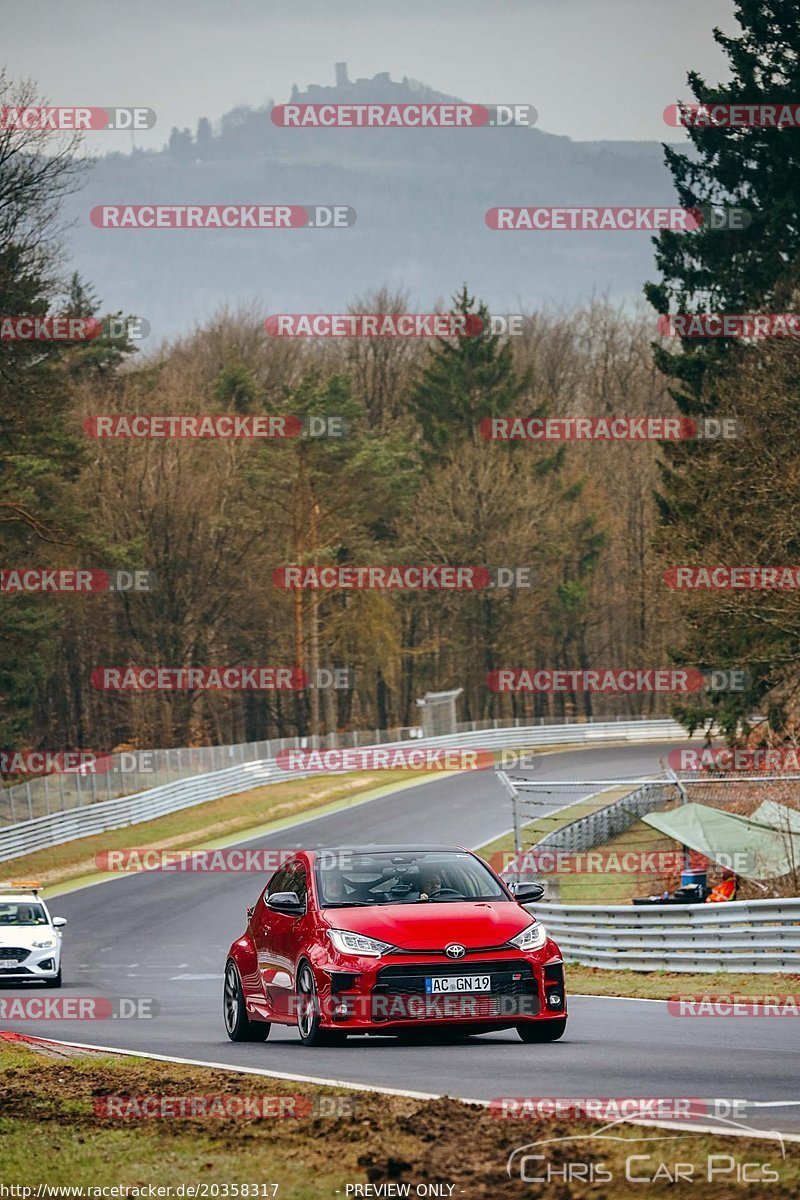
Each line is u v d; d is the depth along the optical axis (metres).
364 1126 30.36
